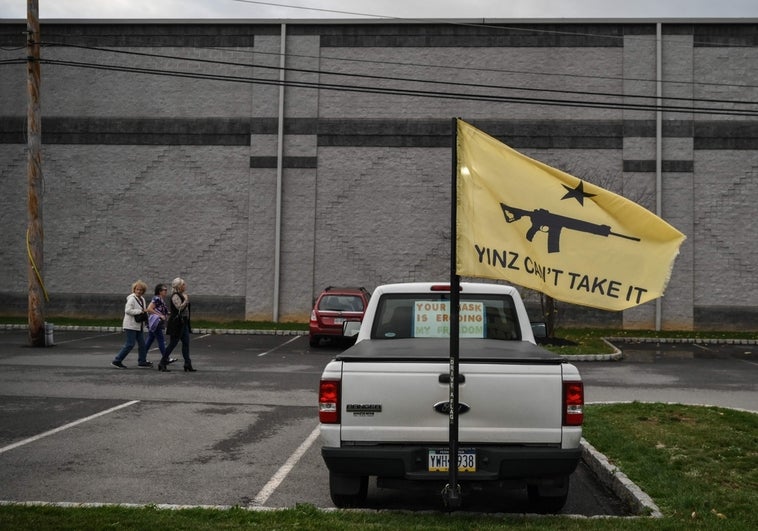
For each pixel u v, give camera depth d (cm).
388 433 550
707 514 571
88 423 952
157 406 1078
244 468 746
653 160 2634
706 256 2619
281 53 2714
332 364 559
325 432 553
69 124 2777
